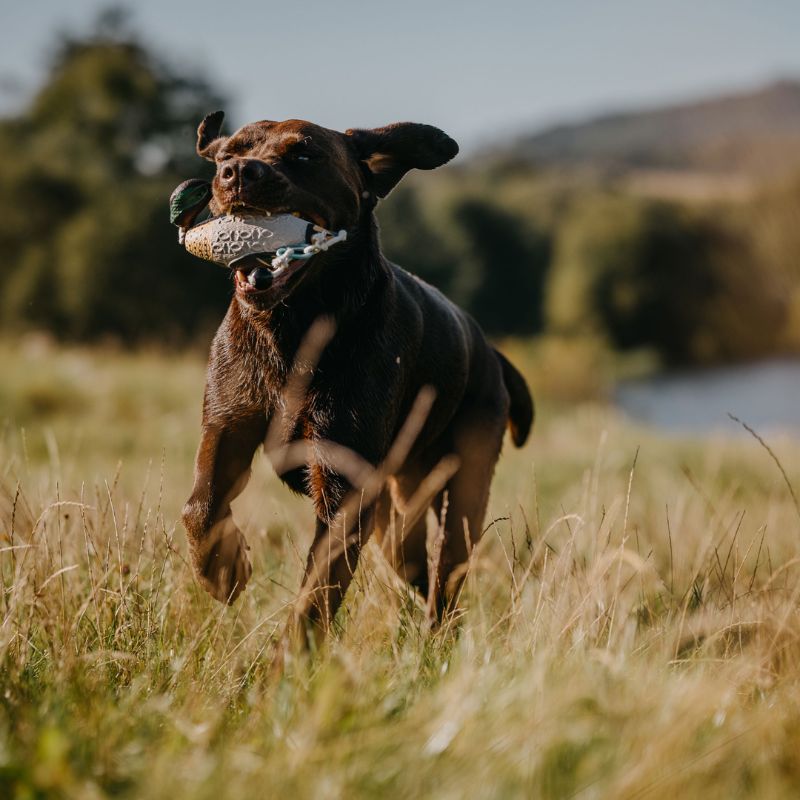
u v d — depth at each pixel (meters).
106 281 25.62
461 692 2.08
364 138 3.42
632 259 37.25
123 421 10.40
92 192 27.31
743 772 1.93
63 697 2.27
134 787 1.85
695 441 10.05
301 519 4.69
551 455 8.57
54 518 3.45
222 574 3.03
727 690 2.30
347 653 2.38
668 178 67.12
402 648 2.79
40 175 27.00
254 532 3.94
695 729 2.07
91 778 1.89
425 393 3.41
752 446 9.18
